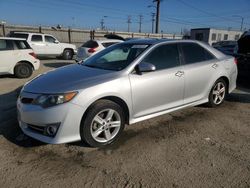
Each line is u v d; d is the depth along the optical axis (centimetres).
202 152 377
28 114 366
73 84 373
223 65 555
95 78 392
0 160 350
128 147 389
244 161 354
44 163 344
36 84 394
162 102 452
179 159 357
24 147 385
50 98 356
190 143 405
